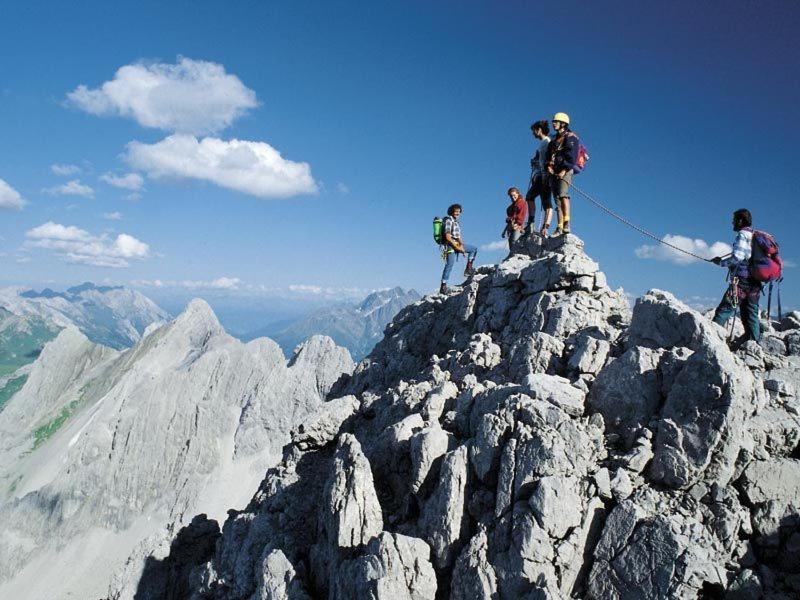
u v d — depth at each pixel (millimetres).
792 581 11234
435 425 16828
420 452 15258
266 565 16062
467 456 14609
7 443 188500
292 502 19641
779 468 12602
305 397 153625
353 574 13609
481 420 14812
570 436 13656
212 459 140250
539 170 26391
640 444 13500
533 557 12172
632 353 14836
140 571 28047
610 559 12047
